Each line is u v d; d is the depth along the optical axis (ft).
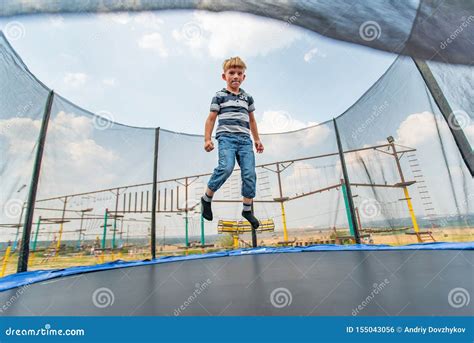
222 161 5.40
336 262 6.81
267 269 6.30
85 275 6.75
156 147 13.24
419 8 5.63
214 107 5.93
